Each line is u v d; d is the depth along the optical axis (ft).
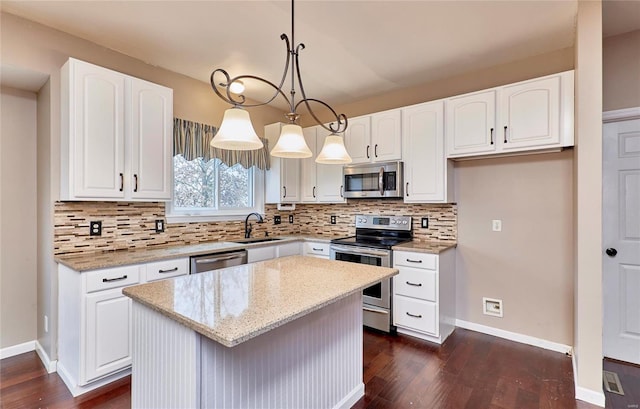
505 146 8.71
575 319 7.72
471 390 7.02
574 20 7.41
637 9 6.97
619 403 6.54
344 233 13.37
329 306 6.09
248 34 8.04
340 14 7.17
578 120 6.65
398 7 6.91
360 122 11.71
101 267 7.05
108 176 7.88
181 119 10.28
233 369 4.48
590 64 6.52
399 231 11.72
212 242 11.21
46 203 8.09
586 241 6.60
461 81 10.47
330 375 6.11
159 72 9.88
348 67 9.93
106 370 7.13
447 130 9.78
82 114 7.48
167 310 4.23
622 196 8.22
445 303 9.67
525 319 9.37
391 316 10.06
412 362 8.25
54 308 7.77
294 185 13.32
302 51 8.90
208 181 11.54
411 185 10.48
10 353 8.50
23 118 8.65
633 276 8.13
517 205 9.48
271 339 5.01
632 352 8.12
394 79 10.84
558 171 8.85
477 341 9.46
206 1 6.73
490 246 9.96
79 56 8.19
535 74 9.16
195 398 4.05
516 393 6.89
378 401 6.68
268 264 7.14
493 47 8.70
